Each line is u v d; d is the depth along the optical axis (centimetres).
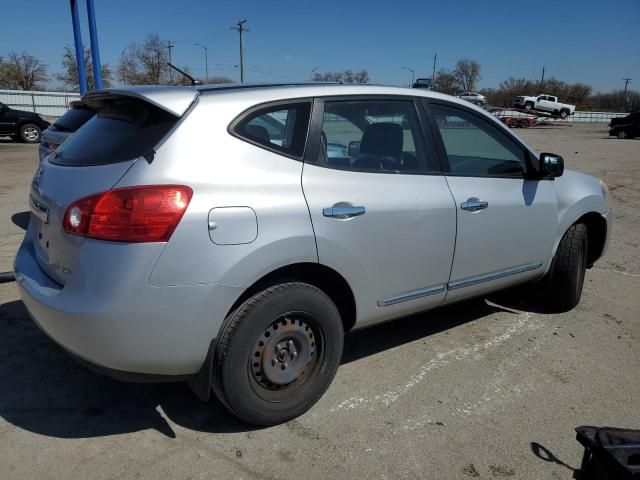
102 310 231
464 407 309
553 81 8275
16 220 744
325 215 276
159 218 232
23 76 5566
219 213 244
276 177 265
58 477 246
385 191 304
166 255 234
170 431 281
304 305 275
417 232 317
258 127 269
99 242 234
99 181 244
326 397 315
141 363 240
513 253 383
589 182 454
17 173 1247
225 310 249
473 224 348
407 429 286
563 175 438
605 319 439
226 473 251
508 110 5356
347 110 303
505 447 274
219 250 243
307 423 289
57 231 255
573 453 271
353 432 283
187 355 246
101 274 232
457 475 253
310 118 287
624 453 203
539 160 396
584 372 352
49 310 244
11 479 243
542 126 5169
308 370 291
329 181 283
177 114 251
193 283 239
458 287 354
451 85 7612
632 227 789
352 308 305
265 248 254
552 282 438
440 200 329
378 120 318
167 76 4641
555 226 412
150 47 4566
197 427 285
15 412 295
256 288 266
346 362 358
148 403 306
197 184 242
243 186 253
